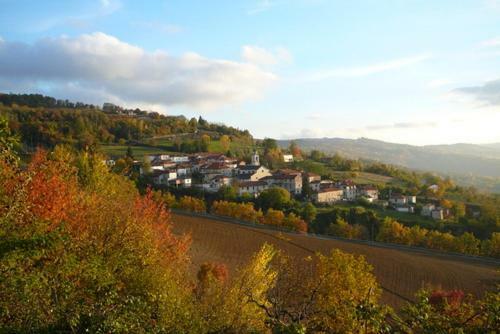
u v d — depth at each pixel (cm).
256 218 9331
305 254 5672
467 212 12888
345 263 1995
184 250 2392
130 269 1653
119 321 1094
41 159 2181
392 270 5234
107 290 1373
